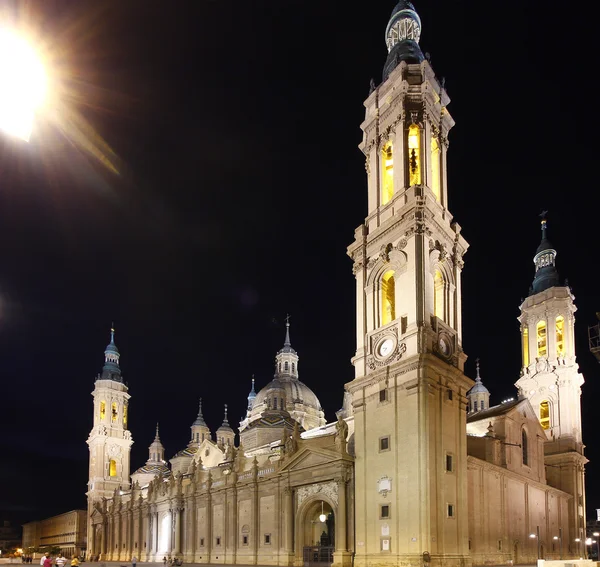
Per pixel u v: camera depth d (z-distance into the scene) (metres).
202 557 78.06
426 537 45.50
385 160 61.72
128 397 131.12
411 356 50.12
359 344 57.03
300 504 60.88
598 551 88.75
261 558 66.38
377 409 52.66
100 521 115.75
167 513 90.25
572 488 80.56
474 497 57.56
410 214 54.69
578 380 87.19
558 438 84.06
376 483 50.91
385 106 61.97
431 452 48.03
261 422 102.56
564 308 89.19
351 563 53.03
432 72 62.00
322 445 64.00
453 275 57.66
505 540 61.28
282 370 132.75
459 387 53.47
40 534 174.25
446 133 62.72
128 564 79.62
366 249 59.28
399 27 68.00
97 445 123.19
